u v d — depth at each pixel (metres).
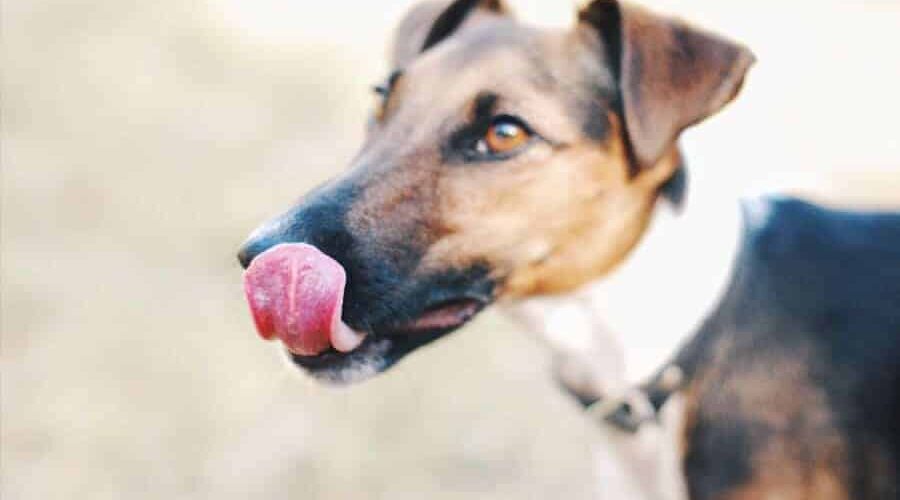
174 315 1.28
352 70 2.01
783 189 0.89
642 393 0.82
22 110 1.74
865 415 0.79
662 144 0.78
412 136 0.78
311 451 1.14
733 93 0.79
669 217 0.80
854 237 0.82
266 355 1.24
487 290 0.79
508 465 1.14
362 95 1.90
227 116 1.79
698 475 0.81
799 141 1.89
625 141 0.80
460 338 1.29
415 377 1.23
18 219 1.44
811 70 2.29
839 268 0.81
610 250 0.80
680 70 0.79
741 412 0.80
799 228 0.82
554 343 0.83
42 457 1.11
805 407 0.79
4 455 1.11
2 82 1.81
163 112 1.78
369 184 0.77
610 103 0.80
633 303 0.81
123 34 2.05
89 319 1.27
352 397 1.20
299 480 1.11
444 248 0.77
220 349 1.24
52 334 1.24
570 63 0.79
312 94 1.90
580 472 1.13
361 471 1.12
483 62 0.79
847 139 1.92
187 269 1.36
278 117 1.80
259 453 1.13
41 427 1.14
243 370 1.22
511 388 1.23
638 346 0.81
